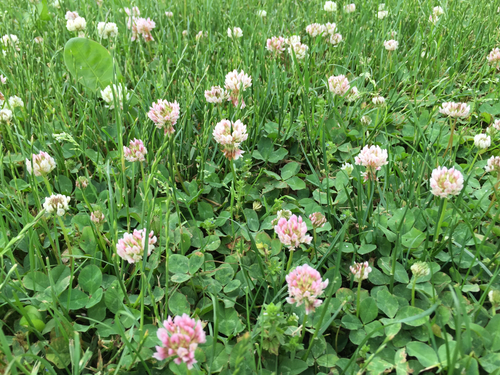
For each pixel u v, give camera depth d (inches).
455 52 18.0
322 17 21.2
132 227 10.2
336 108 13.3
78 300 8.2
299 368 7.3
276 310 7.0
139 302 8.2
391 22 20.1
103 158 11.9
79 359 6.7
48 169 9.3
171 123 10.4
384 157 9.4
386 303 8.2
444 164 11.5
